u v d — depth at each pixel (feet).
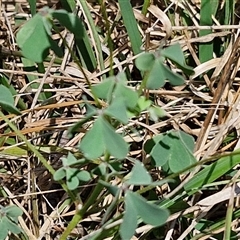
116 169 0.83
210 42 1.14
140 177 0.70
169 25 1.12
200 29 1.14
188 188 0.96
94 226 1.05
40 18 0.72
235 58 1.12
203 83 1.15
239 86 1.13
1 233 0.82
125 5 1.08
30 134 1.11
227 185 0.98
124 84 0.71
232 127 1.05
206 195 1.06
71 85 1.19
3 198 1.04
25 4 1.30
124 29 1.23
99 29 1.23
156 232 1.01
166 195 0.97
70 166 0.84
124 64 1.17
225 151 1.07
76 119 1.11
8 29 1.21
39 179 1.08
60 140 1.12
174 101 1.12
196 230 1.01
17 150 1.06
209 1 1.12
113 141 0.70
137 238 0.99
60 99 1.17
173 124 1.10
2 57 1.20
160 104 1.14
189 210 0.96
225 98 1.10
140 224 0.99
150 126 1.08
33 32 0.72
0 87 0.80
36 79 1.15
